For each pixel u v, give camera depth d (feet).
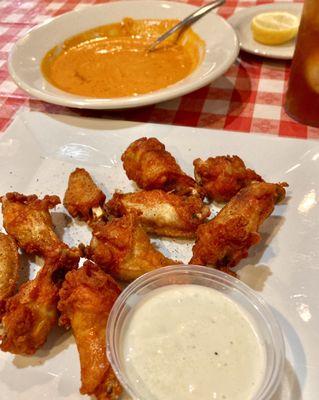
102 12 0.98
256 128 0.76
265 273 0.53
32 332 0.46
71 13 0.96
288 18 0.97
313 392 0.43
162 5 0.97
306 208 0.60
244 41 0.97
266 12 1.05
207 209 0.58
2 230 0.61
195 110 0.81
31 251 0.57
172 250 0.58
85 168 0.69
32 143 0.71
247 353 0.42
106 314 0.45
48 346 0.48
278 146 0.67
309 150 0.66
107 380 0.42
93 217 0.60
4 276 0.52
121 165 0.69
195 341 0.43
